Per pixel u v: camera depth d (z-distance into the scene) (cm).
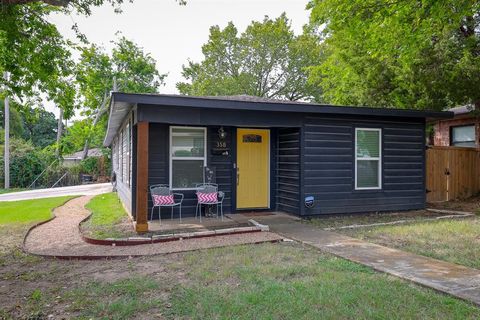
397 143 959
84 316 331
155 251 563
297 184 873
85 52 1002
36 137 4519
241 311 331
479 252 534
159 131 838
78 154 3428
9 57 841
